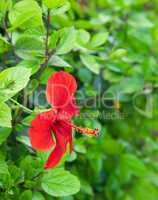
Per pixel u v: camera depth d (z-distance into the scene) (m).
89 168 0.97
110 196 1.08
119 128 1.09
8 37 0.74
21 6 0.71
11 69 0.64
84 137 0.91
